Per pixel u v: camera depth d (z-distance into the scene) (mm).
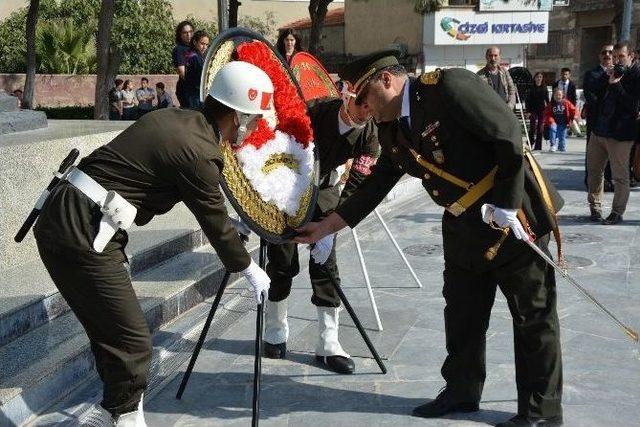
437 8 18953
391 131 3504
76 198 3004
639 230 7789
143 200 3066
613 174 8023
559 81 16312
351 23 30141
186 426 3666
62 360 3703
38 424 3383
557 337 3498
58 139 5457
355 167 4207
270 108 3221
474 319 3684
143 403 3893
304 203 3781
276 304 4473
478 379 3750
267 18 29750
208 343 4695
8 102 6391
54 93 22781
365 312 5305
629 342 4672
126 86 17812
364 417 3740
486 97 3154
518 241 3377
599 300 5488
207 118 3164
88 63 23906
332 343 4359
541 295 3455
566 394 3938
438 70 3293
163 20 25156
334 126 4090
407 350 4602
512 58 28359
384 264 6559
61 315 4383
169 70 25109
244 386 4117
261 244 3672
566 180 11156
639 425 3604
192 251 5867
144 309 4465
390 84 3387
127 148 3023
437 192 3443
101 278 3037
